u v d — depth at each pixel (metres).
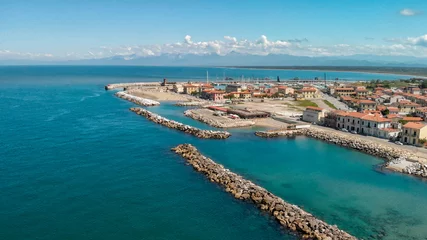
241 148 119.38
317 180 88.62
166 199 74.81
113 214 68.12
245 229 62.59
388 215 69.38
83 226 63.53
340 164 102.19
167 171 92.19
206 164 95.69
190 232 61.91
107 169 93.19
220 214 68.06
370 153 113.19
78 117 171.50
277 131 143.62
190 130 143.00
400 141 123.88
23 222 64.31
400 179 89.81
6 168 92.12
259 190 77.81
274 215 66.88
